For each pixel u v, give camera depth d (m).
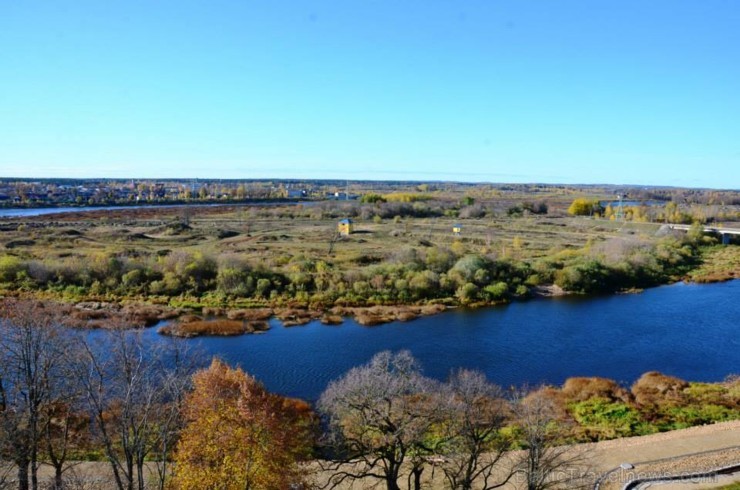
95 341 44.19
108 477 34.31
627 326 74.19
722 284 102.31
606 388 51.38
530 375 56.97
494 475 35.09
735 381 53.75
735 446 39.88
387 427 30.78
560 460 33.75
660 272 108.12
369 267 96.94
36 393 30.62
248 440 28.92
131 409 29.28
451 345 66.25
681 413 46.78
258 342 67.25
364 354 62.97
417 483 31.41
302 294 86.12
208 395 31.48
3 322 39.44
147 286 88.44
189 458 29.34
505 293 90.12
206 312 79.50
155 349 44.56
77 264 91.38
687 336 69.81
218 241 133.38
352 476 31.45
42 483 33.19
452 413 32.25
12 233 134.38
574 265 101.00
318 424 42.56
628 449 39.88
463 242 134.38
